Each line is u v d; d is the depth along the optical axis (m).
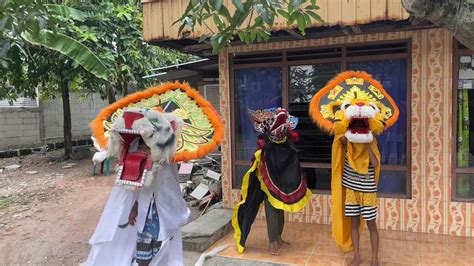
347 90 3.92
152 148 2.80
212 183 7.16
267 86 5.59
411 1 1.80
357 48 5.07
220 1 2.29
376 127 3.65
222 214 5.43
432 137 4.73
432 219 4.79
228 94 5.68
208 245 4.52
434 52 4.67
